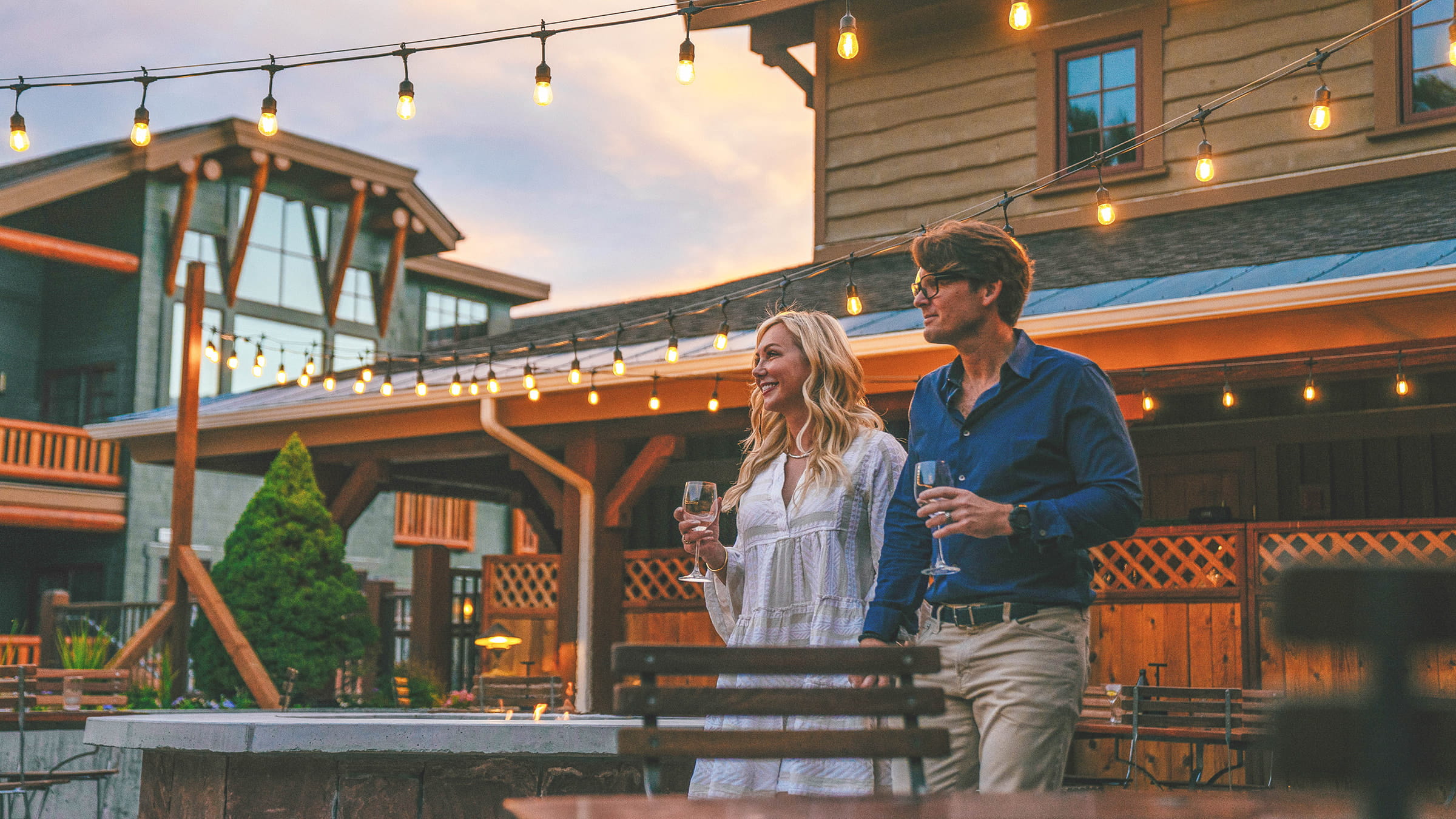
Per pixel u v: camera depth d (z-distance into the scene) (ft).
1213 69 30.89
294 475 34.83
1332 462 30.53
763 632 9.85
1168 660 27.12
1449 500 29.01
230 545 34.53
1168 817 4.83
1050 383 8.74
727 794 9.58
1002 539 8.52
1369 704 3.56
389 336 72.23
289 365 66.69
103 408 61.36
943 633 8.71
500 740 13.24
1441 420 29.12
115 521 58.85
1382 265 21.56
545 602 35.09
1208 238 27.89
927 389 9.47
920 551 9.23
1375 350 21.98
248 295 65.26
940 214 34.06
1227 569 26.86
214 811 13.52
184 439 35.53
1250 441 31.58
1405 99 28.68
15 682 24.58
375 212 70.85
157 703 31.73
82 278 62.75
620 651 6.48
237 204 64.64
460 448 34.47
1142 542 28.07
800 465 10.34
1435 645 3.57
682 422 30.94
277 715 19.11
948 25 34.50
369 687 35.24
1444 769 3.48
